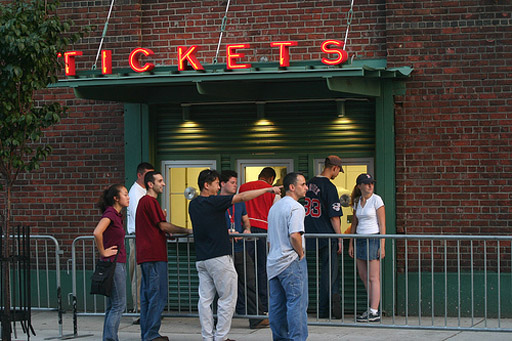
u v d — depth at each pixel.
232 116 11.23
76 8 11.66
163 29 11.42
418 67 10.46
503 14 10.25
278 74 9.28
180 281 10.97
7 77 8.65
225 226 8.62
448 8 10.39
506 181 10.24
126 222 11.54
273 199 10.23
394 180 10.52
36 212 11.81
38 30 8.85
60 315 9.70
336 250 10.32
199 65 9.48
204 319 8.69
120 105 11.52
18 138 8.89
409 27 10.48
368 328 9.73
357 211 10.09
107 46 11.55
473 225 10.33
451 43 10.38
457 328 8.56
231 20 11.18
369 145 10.80
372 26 10.73
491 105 10.27
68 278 11.67
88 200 11.61
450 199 10.39
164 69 9.84
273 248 8.06
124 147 11.44
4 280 8.88
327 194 10.26
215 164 11.30
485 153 10.30
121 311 8.73
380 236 8.74
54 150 11.75
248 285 9.89
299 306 7.92
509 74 10.23
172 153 11.47
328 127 10.92
